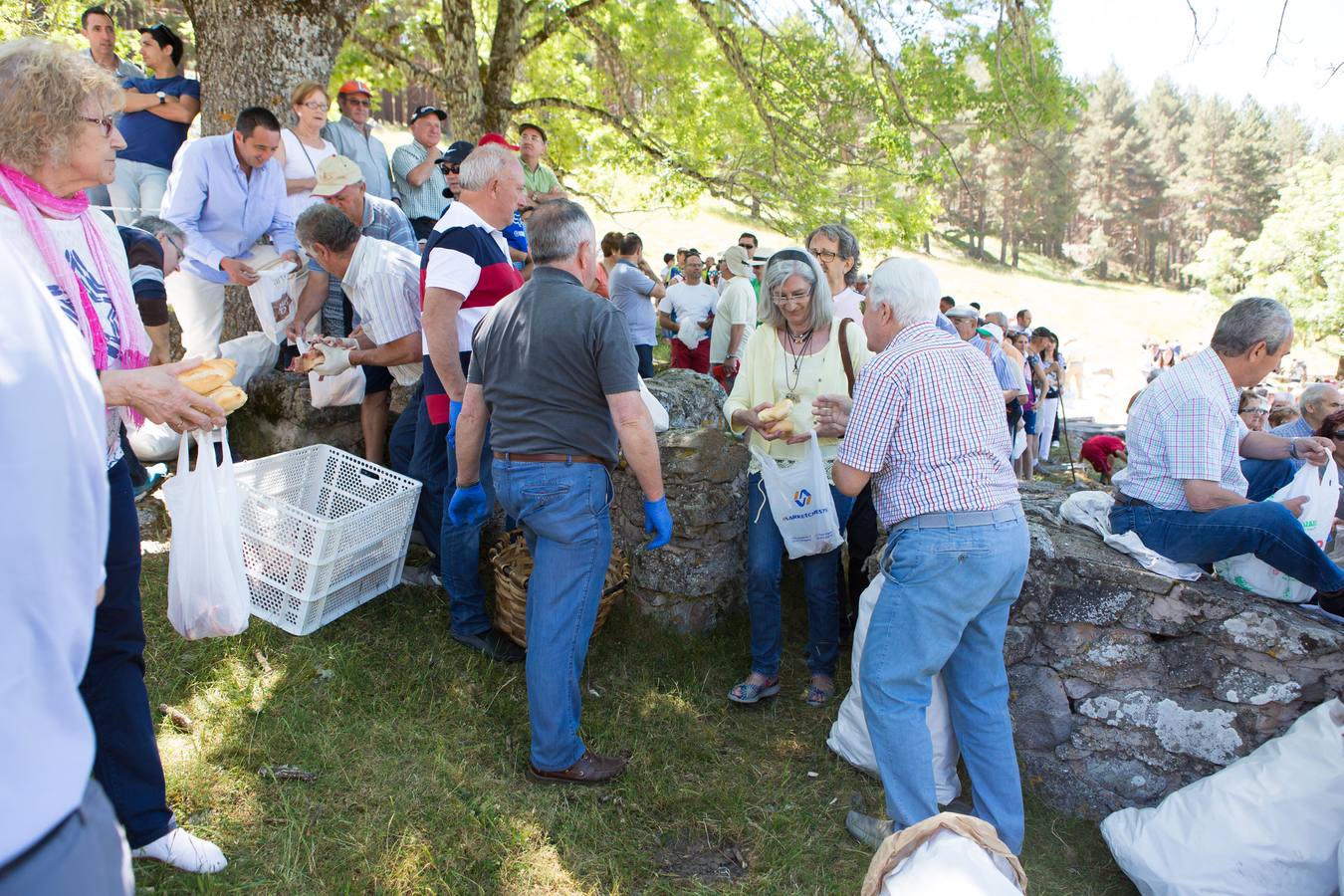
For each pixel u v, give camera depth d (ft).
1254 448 11.78
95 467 3.63
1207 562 10.19
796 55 30.14
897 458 8.86
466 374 11.16
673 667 12.23
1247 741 9.61
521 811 9.19
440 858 8.40
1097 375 80.53
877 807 10.09
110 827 3.66
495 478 9.57
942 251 170.81
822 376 11.48
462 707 10.61
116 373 6.50
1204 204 188.65
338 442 15.19
